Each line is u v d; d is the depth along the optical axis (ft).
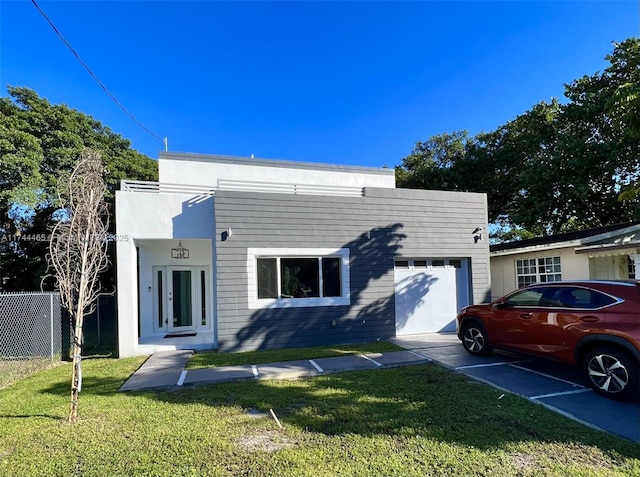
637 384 16.78
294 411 16.90
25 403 18.75
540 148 63.00
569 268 39.01
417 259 38.14
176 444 13.60
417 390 19.56
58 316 31.68
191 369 25.22
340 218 35.24
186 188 39.24
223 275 31.96
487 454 12.44
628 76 50.37
